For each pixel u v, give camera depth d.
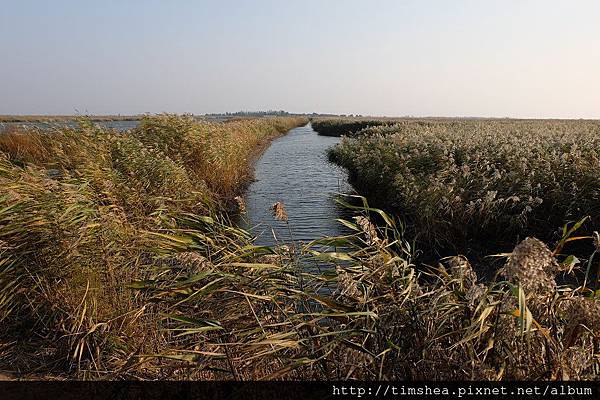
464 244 7.73
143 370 3.57
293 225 9.59
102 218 4.83
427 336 2.90
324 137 46.84
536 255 2.22
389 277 3.38
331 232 9.00
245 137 24.83
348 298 3.26
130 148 9.65
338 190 13.95
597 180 7.93
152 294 4.25
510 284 2.51
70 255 4.28
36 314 4.22
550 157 9.62
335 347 3.04
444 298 3.18
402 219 9.41
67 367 3.75
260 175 17.42
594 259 6.76
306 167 20.08
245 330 3.38
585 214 7.63
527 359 2.78
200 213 9.16
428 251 7.61
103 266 4.45
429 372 2.83
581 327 2.66
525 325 2.31
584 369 2.71
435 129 22.31
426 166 11.08
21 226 4.43
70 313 4.04
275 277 3.61
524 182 8.43
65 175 6.95
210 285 3.47
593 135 14.95
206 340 3.52
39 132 11.23
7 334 4.14
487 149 11.79
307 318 3.42
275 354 3.16
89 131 10.11
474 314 2.83
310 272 4.12
